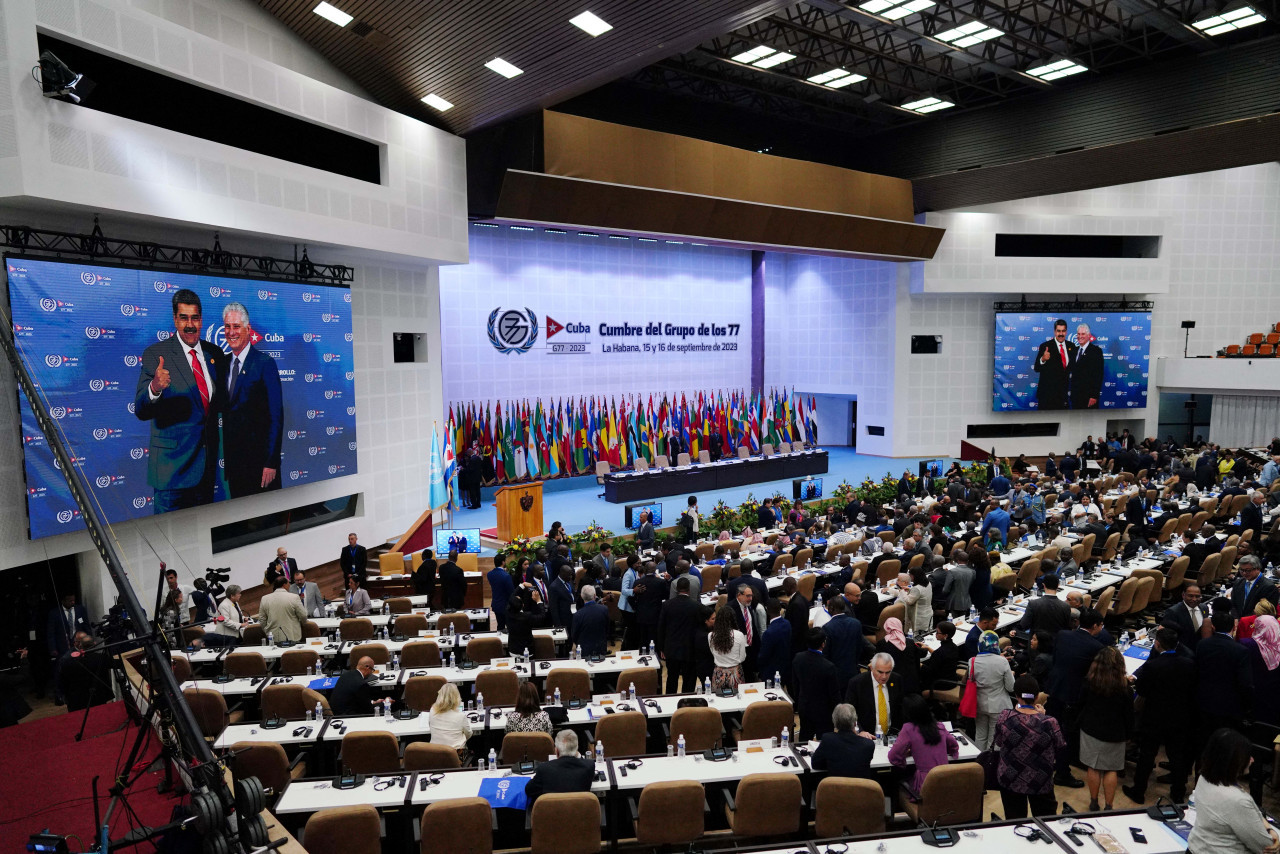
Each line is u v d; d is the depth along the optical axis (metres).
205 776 4.02
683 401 24.66
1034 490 16.38
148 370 9.79
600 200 16.84
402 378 15.50
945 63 19.09
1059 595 10.20
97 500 9.16
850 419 30.30
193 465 10.47
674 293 25.66
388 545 15.09
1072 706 6.95
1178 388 26.56
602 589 10.60
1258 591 8.82
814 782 5.75
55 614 8.78
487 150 15.76
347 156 13.03
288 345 12.12
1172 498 16.64
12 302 8.30
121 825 5.18
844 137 24.05
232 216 10.51
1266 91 15.52
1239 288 27.30
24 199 8.27
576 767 5.30
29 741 6.64
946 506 15.07
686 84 21.17
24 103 7.99
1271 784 6.63
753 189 19.27
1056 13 15.85
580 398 23.19
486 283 20.95
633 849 5.80
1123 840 4.65
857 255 23.17
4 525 8.42
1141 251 26.88
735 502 19.88
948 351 26.47
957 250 25.14
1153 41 17.39
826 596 10.03
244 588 12.00
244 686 7.45
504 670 7.48
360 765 6.04
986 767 5.61
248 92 10.77
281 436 12.02
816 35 16.47
